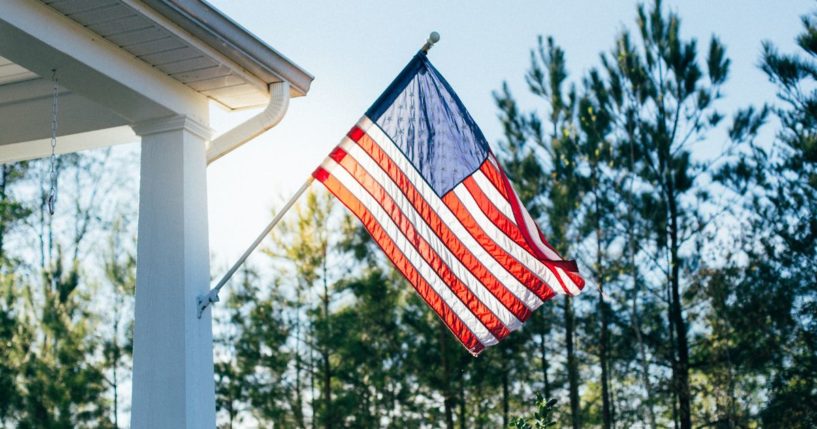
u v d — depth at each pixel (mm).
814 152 18000
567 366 19641
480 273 6113
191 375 6309
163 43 6102
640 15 19875
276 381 18875
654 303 19469
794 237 18000
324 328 18281
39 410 14789
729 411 18078
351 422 18312
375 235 6117
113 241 18234
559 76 20016
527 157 19984
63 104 7004
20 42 5621
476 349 6043
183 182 6551
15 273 17672
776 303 17656
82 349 16250
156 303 6434
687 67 19312
